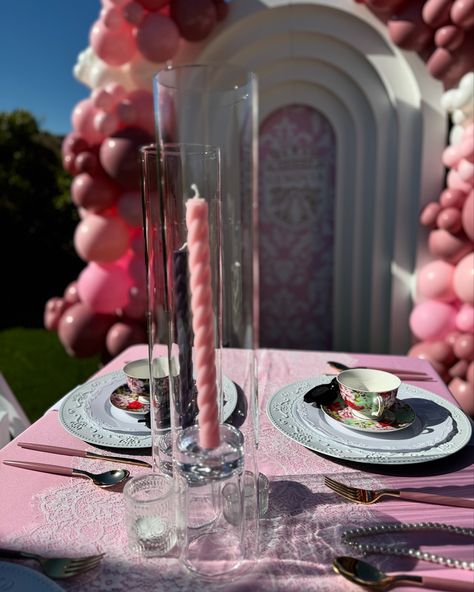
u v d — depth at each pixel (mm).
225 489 549
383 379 921
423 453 728
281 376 1094
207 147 546
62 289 5551
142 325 2412
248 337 577
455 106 1947
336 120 2602
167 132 535
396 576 511
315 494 662
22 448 782
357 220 2611
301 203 2762
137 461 734
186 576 524
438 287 2098
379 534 584
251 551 555
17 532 592
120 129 2221
